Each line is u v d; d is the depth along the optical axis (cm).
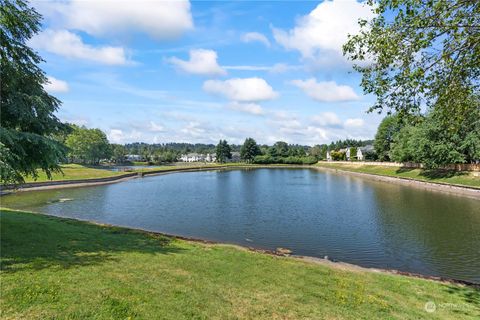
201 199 3341
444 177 4594
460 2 612
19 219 1374
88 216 2431
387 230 1948
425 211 2588
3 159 773
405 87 732
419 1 629
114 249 992
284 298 705
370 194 3722
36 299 549
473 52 657
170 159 15000
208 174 7888
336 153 13688
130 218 2356
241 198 3412
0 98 939
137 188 4484
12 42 975
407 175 5659
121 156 13925
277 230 1964
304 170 9775
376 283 913
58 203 3034
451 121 776
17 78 991
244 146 13725
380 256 1472
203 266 893
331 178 6419
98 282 659
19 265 723
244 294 704
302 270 962
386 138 8725
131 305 570
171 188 4488
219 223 2169
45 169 1047
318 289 792
